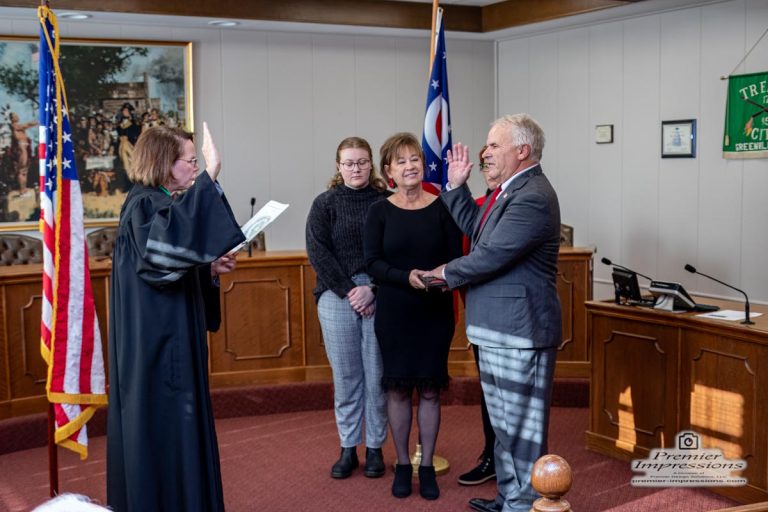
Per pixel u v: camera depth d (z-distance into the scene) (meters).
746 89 6.02
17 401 4.73
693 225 6.51
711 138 6.33
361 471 4.03
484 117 8.07
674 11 6.51
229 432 4.82
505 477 3.27
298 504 3.66
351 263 3.81
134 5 6.19
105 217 6.81
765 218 6.00
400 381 3.51
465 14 7.39
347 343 3.84
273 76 7.30
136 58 6.80
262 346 5.32
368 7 6.97
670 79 6.59
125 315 2.82
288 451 4.43
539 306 3.15
